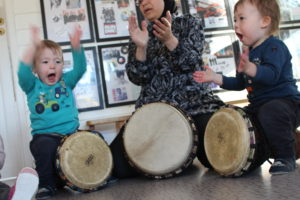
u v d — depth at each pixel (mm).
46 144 1832
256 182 1351
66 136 1800
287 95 1597
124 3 3170
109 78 3092
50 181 1828
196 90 1945
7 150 3000
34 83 2076
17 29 3053
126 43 3141
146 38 1888
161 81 1975
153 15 2037
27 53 2000
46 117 2010
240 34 1714
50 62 2072
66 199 1616
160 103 1812
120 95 3094
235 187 1312
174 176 1763
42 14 3059
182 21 1972
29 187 1250
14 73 3025
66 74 2184
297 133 1728
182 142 1732
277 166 1473
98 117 3053
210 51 3242
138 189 1575
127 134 1831
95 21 3117
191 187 1436
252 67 1510
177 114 1766
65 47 3055
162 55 1974
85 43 3084
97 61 3092
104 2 3150
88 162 1765
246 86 1725
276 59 1564
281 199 1027
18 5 3066
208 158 1671
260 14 1665
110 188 1739
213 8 3289
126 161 1925
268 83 1539
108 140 3037
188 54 1887
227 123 1552
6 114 3021
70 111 2074
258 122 1545
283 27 3391
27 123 3006
